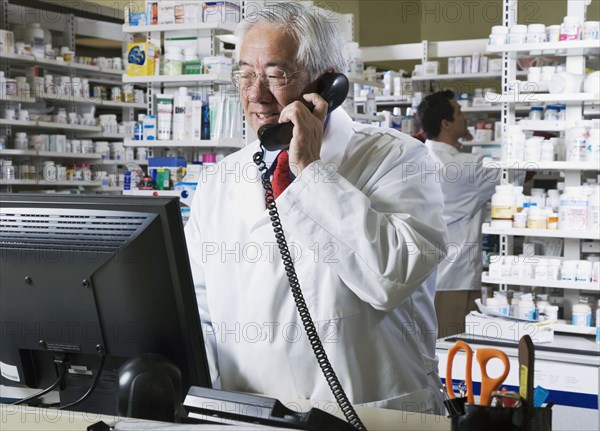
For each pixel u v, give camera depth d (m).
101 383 1.37
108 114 8.45
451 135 4.92
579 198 3.58
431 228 1.60
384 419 1.44
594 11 8.43
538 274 3.65
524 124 3.85
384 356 1.69
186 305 1.27
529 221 3.70
